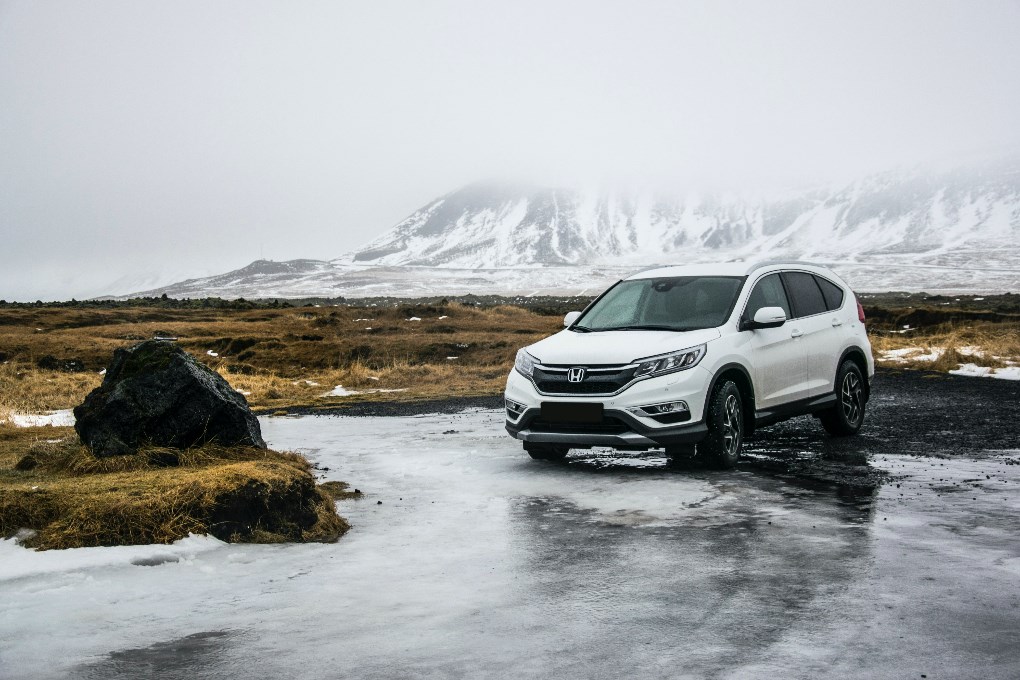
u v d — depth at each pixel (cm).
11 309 5344
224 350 3031
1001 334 2697
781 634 444
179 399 838
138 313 5100
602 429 898
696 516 706
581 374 902
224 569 580
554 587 530
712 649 426
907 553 587
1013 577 533
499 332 3675
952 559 572
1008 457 940
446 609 494
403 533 679
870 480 831
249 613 492
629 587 526
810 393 1037
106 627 471
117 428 834
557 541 641
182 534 632
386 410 1634
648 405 877
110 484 684
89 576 558
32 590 533
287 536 660
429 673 404
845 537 630
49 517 635
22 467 824
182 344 3116
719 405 904
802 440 1087
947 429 1137
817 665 404
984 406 1352
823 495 771
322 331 3738
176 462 809
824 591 510
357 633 458
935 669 398
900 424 1190
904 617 465
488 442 1145
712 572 553
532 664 412
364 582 549
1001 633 441
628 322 1010
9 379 2269
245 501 661
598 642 438
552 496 799
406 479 902
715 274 1023
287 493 679
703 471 904
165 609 500
